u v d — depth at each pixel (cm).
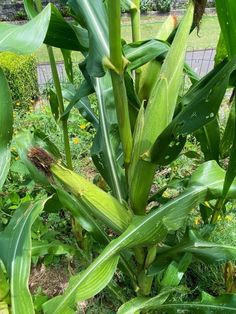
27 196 100
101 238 64
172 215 52
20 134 60
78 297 46
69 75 74
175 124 44
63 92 83
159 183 118
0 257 44
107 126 67
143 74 63
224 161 113
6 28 36
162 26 65
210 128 63
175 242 77
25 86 202
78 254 72
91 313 79
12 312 39
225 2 35
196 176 56
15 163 105
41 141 71
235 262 79
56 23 52
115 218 56
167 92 48
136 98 60
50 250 69
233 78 45
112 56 46
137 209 59
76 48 56
